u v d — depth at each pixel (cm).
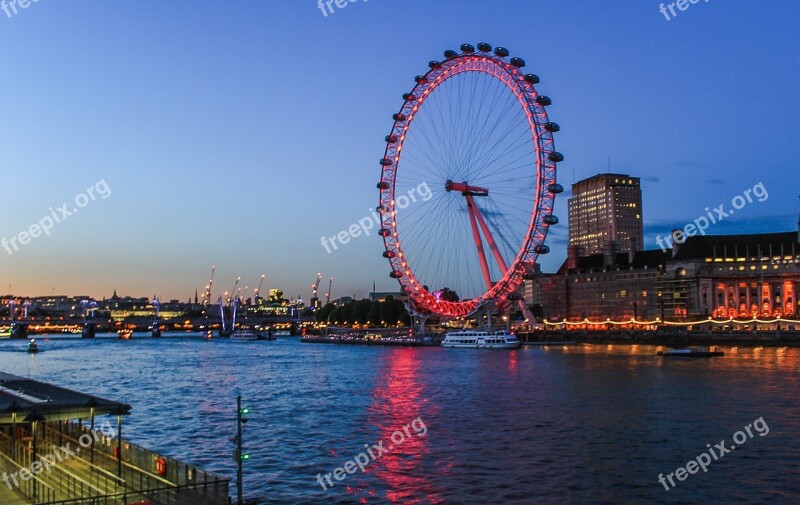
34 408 4275
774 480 6097
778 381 12838
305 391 13062
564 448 7375
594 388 12350
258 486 6134
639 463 6712
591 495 5731
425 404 10875
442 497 5741
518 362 19050
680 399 10662
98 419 9762
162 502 3897
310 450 7544
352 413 10112
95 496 3828
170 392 13238
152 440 8219
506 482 6141
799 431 8006
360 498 5747
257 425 9181
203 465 6906
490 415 9575
